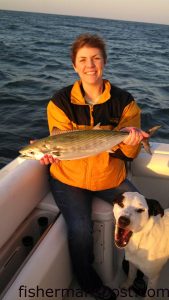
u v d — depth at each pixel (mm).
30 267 2324
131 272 2812
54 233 2643
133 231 2459
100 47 2793
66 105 2873
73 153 2559
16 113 9938
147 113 10359
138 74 17609
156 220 2543
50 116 2951
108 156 2770
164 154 3523
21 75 15328
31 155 2643
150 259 2564
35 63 19062
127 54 26906
